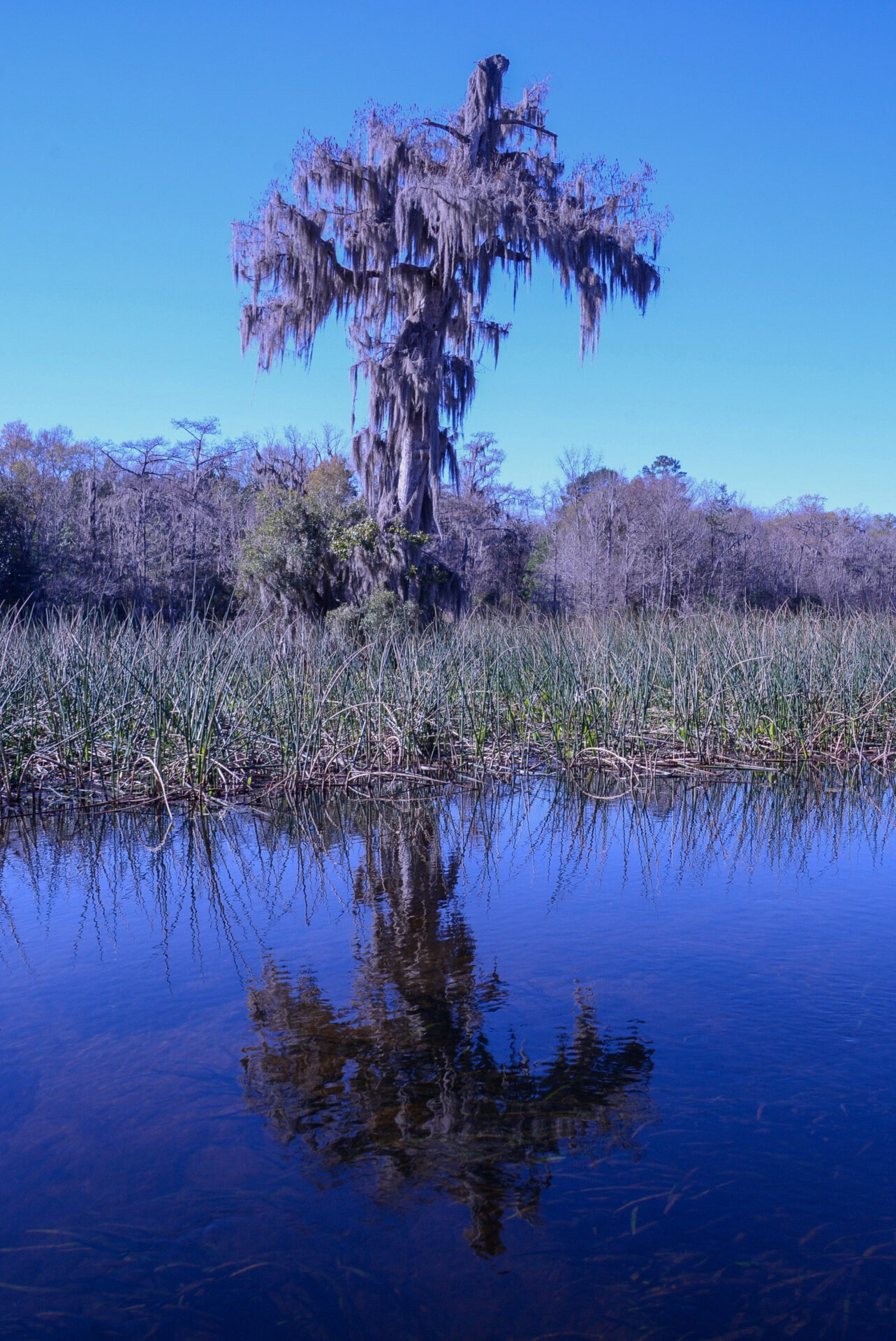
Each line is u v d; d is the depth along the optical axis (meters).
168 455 30.09
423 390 19.39
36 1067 3.54
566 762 10.10
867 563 35.44
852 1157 2.88
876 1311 2.26
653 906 5.48
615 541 30.58
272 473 32.69
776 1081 3.36
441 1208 2.68
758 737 10.72
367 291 20.27
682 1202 2.68
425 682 10.42
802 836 7.21
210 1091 3.35
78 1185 2.80
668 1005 4.04
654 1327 2.22
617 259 20.34
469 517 32.41
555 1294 2.34
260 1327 2.24
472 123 19.86
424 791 9.00
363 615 17.22
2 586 22.86
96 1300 2.33
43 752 8.64
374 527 18.69
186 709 8.91
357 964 4.60
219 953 4.78
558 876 6.14
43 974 4.50
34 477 30.69
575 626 14.00
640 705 10.62
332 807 8.31
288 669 10.09
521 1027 3.83
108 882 6.09
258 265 19.33
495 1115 3.17
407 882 6.05
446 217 18.52
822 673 11.11
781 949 4.73
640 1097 3.26
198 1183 2.81
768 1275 2.38
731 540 32.84
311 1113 3.18
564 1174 2.82
